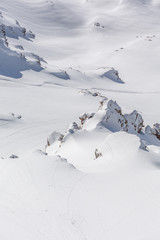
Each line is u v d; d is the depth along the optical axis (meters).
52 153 41.88
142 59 194.50
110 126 47.69
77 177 23.00
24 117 72.94
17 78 125.31
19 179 22.75
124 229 16.91
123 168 25.58
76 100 100.19
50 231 17.25
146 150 29.73
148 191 20.61
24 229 17.61
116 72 166.75
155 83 158.12
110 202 19.67
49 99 95.81
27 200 20.31
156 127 60.28
